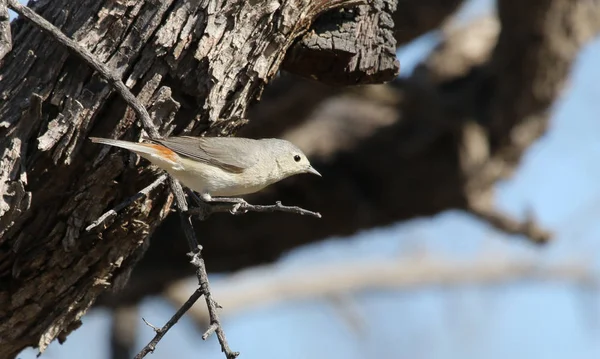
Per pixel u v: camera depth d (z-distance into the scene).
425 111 16.31
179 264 16.23
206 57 8.73
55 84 8.70
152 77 8.75
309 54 9.76
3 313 9.59
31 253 9.23
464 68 17.34
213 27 8.73
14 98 8.70
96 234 9.16
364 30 9.90
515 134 16.19
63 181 8.89
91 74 8.71
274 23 8.96
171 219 15.85
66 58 8.73
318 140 16.92
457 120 16.20
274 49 9.09
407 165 16.64
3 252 9.19
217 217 15.88
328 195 16.45
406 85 16.34
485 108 16.38
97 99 8.68
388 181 16.73
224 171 9.98
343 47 9.66
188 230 8.58
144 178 9.03
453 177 16.39
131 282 16.09
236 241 16.09
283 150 11.20
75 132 8.69
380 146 16.92
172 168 8.96
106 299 16.27
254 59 8.99
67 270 9.39
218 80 8.85
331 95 15.44
